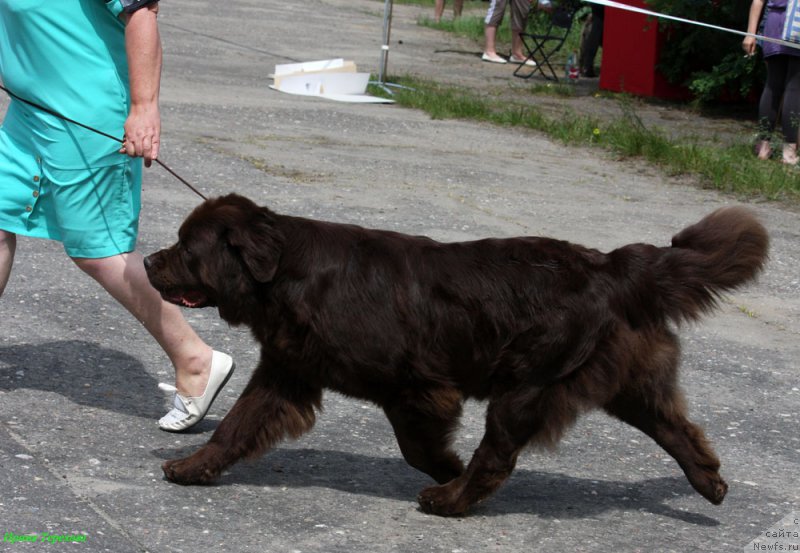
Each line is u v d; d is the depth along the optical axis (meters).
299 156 12.27
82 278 7.94
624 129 14.84
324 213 9.98
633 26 19.03
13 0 5.17
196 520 4.62
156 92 5.20
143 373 6.39
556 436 4.75
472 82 19.50
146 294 5.42
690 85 18.00
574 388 4.70
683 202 11.95
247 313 4.83
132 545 4.32
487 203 11.05
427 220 10.12
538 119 15.50
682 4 17.94
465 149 13.70
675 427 5.01
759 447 6.16
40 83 5.23
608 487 5.44
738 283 4.84
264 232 4.70
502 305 4.71
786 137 13.91
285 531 4.60
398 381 4.81
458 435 5.96
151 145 5.19
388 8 17.53
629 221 10.85
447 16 32.06
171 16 25.03
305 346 4.77
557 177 12.65
